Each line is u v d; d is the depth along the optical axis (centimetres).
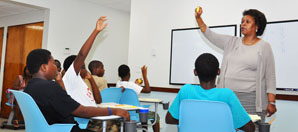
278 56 293
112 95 264
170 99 372
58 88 146
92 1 528
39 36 523
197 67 146
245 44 196
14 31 586
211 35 223
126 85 307
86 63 518
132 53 414
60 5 488
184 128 145
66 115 143
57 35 483
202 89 146
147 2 407
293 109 285
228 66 200
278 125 293
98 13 550
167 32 383
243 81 189
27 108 140
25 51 554
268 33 301
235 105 137
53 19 478
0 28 620
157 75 387
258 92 183
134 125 144
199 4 357
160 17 392
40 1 460
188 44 360
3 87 602
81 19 521
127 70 320
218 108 136
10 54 590
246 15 198
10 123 474
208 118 138
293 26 286
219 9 340
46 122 136
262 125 137
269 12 304
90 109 147
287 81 286
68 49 498
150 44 397
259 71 185
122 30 598
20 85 464
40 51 156
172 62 372
